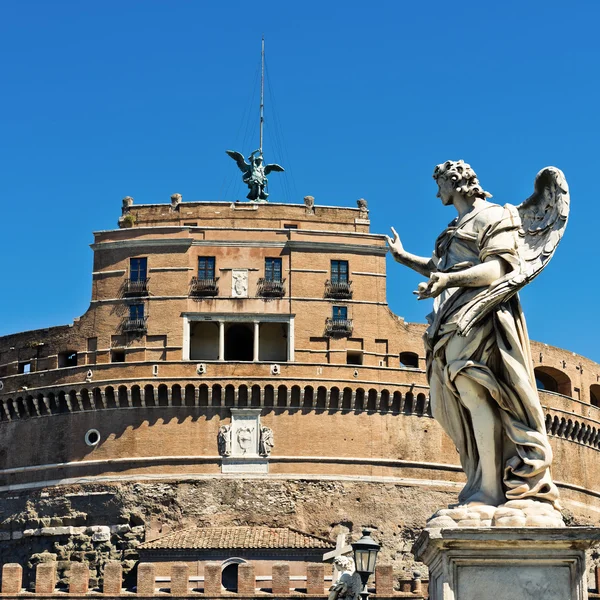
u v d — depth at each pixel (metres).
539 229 11.42
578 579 10.07
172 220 119.25
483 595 10.14
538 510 10.57
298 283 116.94
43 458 116.31
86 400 115.69
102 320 117.38
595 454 129.00
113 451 113.81
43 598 94.44
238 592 95.38
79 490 113.94
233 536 107.31
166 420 114.00
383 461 114.69
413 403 116.88
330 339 116.25
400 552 112.94
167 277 117.06
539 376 129.00
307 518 112.12
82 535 112.31
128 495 112.25
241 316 115.69
